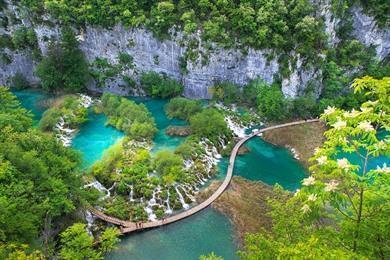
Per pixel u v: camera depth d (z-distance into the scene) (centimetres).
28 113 6041
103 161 5844
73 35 8200
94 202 5162
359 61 7750
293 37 7419
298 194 2019
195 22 7675
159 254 4644
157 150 6469
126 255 4612
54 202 4275
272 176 6044
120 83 8444
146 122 6938
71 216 4822
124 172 5653
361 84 2011
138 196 5425
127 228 4906
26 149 4691
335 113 2053
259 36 7369
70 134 6988
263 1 7525
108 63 8431
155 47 8056
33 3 8144
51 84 8219
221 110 7588
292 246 2148
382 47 7994
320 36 7362
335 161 1920
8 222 3616
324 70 7512
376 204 1914
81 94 8344
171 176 5553
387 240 1975
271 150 6675
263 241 2408
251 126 7319
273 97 7375
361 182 1858
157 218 5138
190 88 8181
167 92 8162
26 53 8619
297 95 7544
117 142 6531
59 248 4156
